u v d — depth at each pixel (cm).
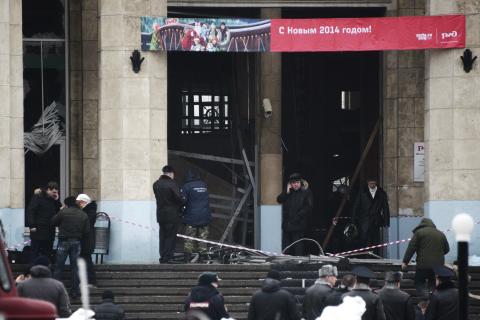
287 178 8906
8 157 7544
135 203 7681
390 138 8338
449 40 7656
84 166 8238
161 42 7688
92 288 6881
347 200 8812
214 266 7069
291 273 7050
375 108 8731
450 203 7669
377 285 6588
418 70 8319
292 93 8906
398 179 8312
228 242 8644
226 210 8669
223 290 6950
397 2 8350
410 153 8319
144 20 7694
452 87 7662
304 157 8931
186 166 8756
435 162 7700
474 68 7662
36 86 8275
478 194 7662
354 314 3928
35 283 5197
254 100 8619
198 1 8306
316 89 8944
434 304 5528
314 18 8538
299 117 8912
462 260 4122
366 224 7950
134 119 7700
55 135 8275
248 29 7694
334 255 7862
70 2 8244
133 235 7675
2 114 7544
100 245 7612
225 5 8338
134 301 6925
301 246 7881
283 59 8894
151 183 7712
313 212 8931
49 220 7031
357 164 8962
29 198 8281
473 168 7662
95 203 7181
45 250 7088
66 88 8281
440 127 7694
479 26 7662
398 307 5338
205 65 8812
